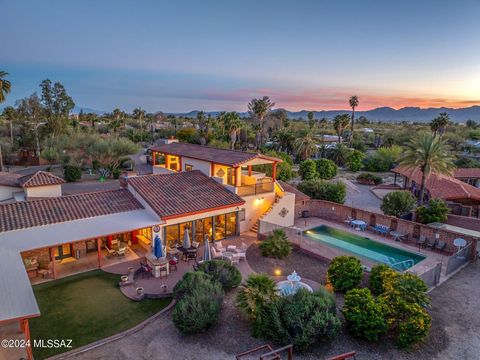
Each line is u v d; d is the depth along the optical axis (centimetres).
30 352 1484
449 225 3375
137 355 1565
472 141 11531
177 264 2519
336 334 1644
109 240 2778
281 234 2808
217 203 2945
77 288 2162
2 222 2366
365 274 2416
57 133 8794
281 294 1866
